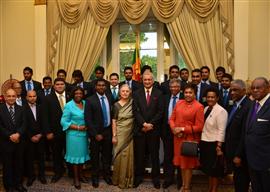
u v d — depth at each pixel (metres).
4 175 4.32
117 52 6.52
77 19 6.13
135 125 4.46
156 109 4.41
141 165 4.49
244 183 3.57
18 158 4.36
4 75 6.66
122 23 6.49
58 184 4.65
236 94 3.58
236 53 5.66
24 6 6.55
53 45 6.23
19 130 4.28
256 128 3.13
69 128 4.49
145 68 5.34
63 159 5.01
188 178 3.94
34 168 4.85
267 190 3.14
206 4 5.74
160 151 4.89
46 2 6.25
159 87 5.11
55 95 4.83
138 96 4.46
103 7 6.03
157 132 4.42
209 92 3.83
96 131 4.45
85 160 4.52
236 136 3.54
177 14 5.86
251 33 5.79
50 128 4.73
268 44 5.74
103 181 4.74
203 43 5.80
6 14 6.61
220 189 4.38
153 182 4.48
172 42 6.26
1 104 4.32
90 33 6.13
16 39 6.61
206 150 3.84
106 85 4.80
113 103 4.74
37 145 4.76
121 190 4.37
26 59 6.59
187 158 3.90
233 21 5.70
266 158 3.10
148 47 6.44
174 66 5.13
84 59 6.14
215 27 5.77
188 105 3.95
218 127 3.74
